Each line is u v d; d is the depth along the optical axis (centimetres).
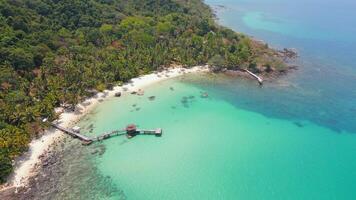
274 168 9094
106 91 12356
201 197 8094
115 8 19925
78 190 8025
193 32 18300
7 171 8038
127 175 8600
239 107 12050
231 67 15062
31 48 12581
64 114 10769
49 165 8688
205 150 9662
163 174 8706
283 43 19975
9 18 13350
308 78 14762
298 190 8412
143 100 12038
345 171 9081
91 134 9969
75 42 14538
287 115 11669
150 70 14188
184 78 13988
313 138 10388
